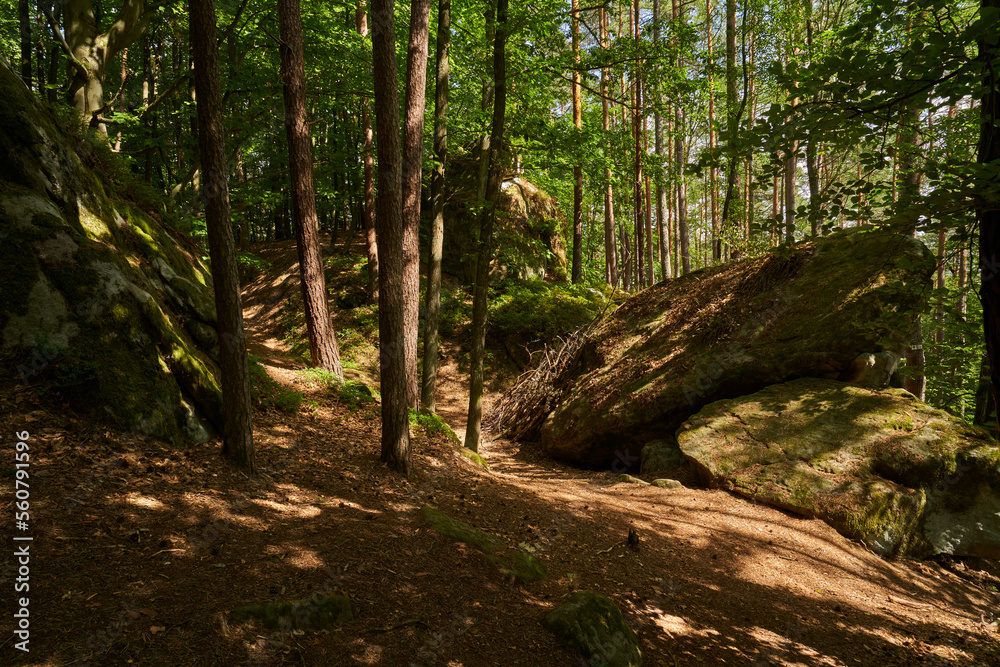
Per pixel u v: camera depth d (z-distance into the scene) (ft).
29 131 20.31
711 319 34.58
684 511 24.72
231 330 18.10
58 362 17.46
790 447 26.66
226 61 44.16
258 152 66.44
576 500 24.88
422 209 63.52
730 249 41.55
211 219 17.26
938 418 25.57
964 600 20.61
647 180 63.16
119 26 35.47
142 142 46.42
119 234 23.50
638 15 52.01
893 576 21.27
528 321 54.03
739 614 16.66
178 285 25.16
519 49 34.37
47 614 9.98
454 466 26.13
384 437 22.63
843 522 23.67
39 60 47.98
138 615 10.44
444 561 15.05
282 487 18.58
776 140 12.85
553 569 16.80
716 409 30.04
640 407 33.01
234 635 10.39
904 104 11.96
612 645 12.66
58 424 16.60
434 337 36.01
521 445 40.91
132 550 12.63
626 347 38.73
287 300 63.72
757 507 25.41
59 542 12.19
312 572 13.12
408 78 30.01
